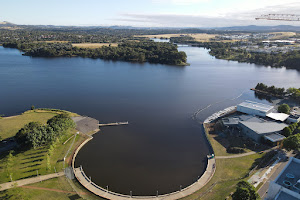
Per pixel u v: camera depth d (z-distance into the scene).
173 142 128.12
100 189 87.25
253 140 125.19
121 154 114.56
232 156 110.88
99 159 109.56
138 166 105.44
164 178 97.69
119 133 137.25
